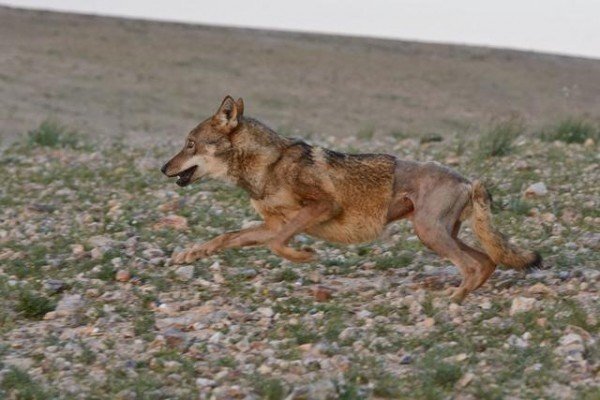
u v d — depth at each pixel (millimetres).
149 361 19000
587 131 48844
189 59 125312
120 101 96688
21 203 34844
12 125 74438
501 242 22188
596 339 18906
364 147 47594
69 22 138625
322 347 19047
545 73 134000
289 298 22547
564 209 30734
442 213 21938
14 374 17984
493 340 19219
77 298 22891
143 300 22828
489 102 114562
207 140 23297
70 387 17797
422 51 143875
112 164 43062
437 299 21625
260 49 136750
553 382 17359
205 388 17688
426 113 105438
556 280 22922
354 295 22750
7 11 140750
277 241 22641
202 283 24000
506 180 35531
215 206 33125
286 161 22766
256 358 18922
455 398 17031
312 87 116562
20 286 23703
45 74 105250
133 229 30016
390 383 17406
